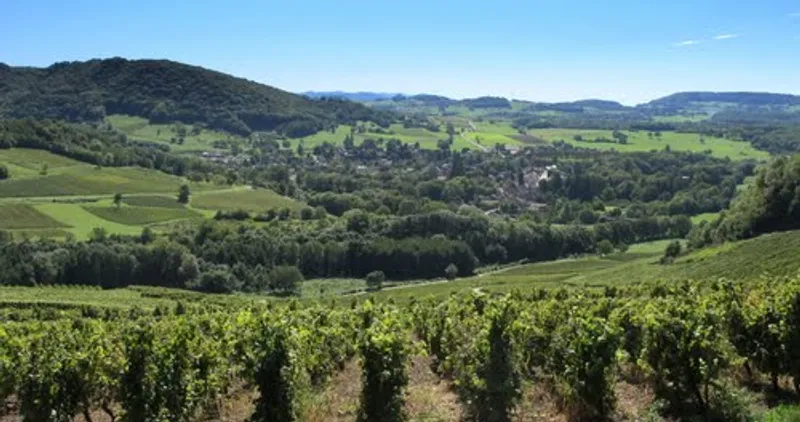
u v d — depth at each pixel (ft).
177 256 352.49
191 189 518.37
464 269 404.57
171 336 56.34
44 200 419.13
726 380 53.52
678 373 51.06
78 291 302.25
